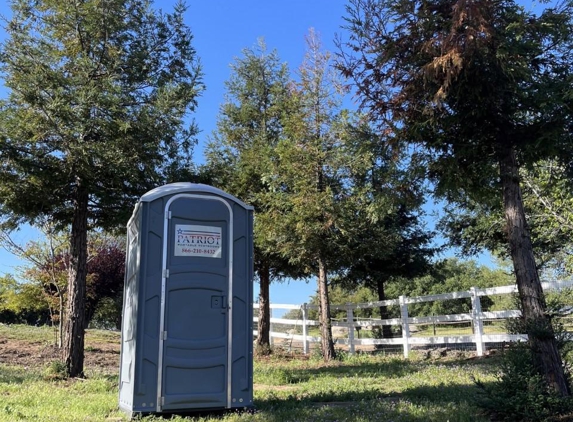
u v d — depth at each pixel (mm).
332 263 15289
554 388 5648
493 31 5777
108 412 6559
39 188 10148
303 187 13469
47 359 13273
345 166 13484
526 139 6434
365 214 13336
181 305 6320
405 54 6766
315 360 14805
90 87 9977
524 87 6219
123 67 11188
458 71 5832
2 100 9781
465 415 5734
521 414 5496
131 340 6312
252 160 15977
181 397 6078
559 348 5848
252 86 17641
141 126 10320
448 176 6934
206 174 11773
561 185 8211
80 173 10031
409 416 5855
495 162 6898
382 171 7457
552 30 5996
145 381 6008
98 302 29312
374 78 7039
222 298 6512
